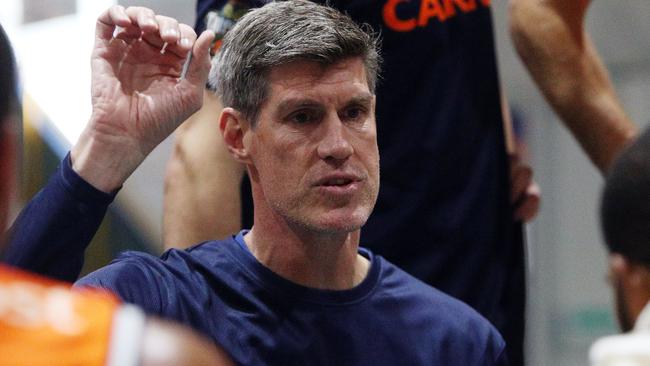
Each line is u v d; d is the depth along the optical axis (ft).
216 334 22.45
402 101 28.30
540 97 56.39
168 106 22.59
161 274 22.75
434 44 28.60
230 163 26.99
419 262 28.19
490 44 29.89
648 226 15.62
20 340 11.95
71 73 50.31
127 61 22.71
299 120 22.21
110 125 22.15
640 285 15.79
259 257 23.12
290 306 22.74
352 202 22.17
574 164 57.16
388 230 27.99
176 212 27.25
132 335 12.08
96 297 12.74
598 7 56.13
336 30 22.11
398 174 28.14
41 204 21.71
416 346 23.25
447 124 28.66
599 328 57.62
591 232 57.52
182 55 22.71
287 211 22.30
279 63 22.02
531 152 57.00
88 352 11.96
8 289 12.41
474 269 28.76
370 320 23.15
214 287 22.94
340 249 22.80
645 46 56.13
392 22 28.17
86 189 21.71
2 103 13.16
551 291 58.29
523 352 30.30
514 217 30.66
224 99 23.18
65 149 45.75
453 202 28.66
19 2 52.39
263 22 22.47
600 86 31.27
